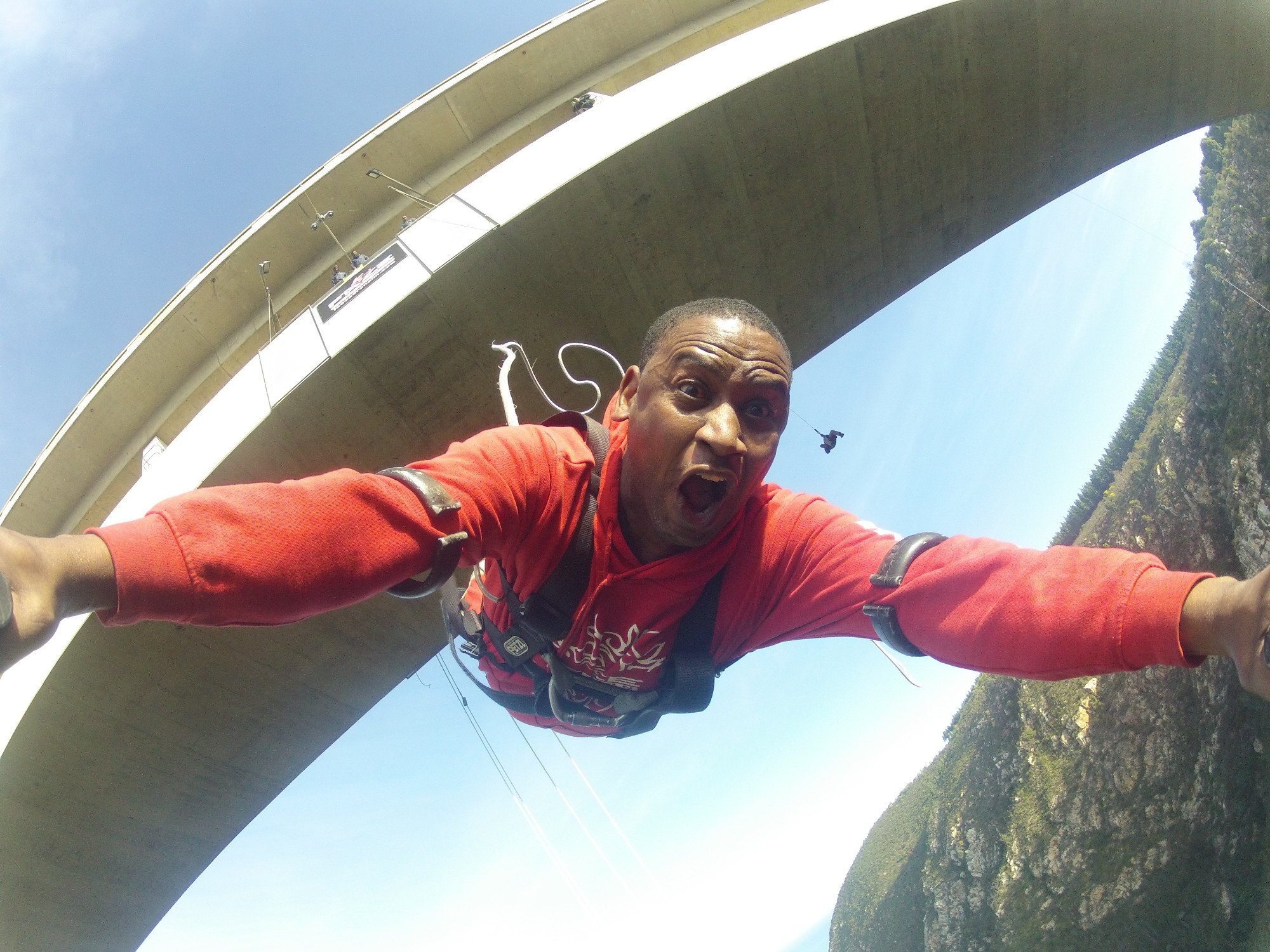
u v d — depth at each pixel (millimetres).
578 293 16734
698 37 21047
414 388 16109
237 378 16297
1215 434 67188
